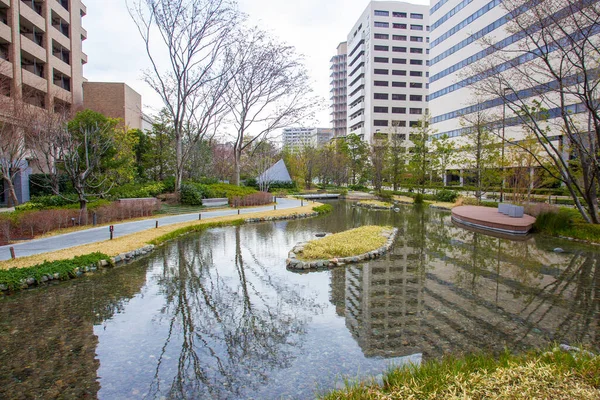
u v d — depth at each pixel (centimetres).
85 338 574
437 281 869
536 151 1945
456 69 3928
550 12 1227
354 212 2453
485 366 407
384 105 6344
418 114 6412
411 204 2939
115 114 3347
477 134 2550
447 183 4391
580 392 316
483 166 2366
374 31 6284
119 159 2128
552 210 1570
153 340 567
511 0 1357
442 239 1420
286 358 506
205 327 616
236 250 1216
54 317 656
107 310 691
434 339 559
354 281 874
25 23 2591
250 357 511
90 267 939
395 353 514
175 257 1109
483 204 2372
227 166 4378
